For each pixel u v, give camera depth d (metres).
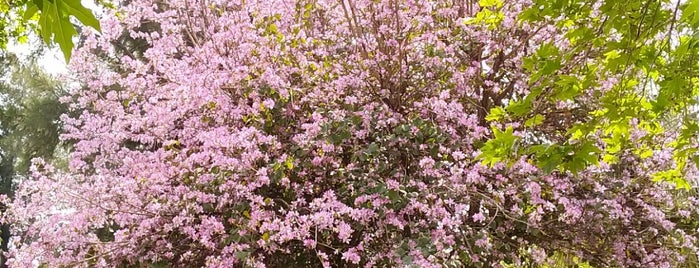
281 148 4.89
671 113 5.05
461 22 5.22
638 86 5.11
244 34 5.23
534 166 4.67
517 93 5.78
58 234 4.84
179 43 5.70
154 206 4.66
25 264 4.85
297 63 5.14
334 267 5.10
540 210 4.61
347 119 4.73
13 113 16.69
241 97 5.06
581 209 5.01
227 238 4.55
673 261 5.54
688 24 3.20
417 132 4.77
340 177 4.73
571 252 5.55
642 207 5.48
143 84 5.27
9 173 18.17
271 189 4.94
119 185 4.91
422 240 4.34
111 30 5.53
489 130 5.30
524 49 5.71
